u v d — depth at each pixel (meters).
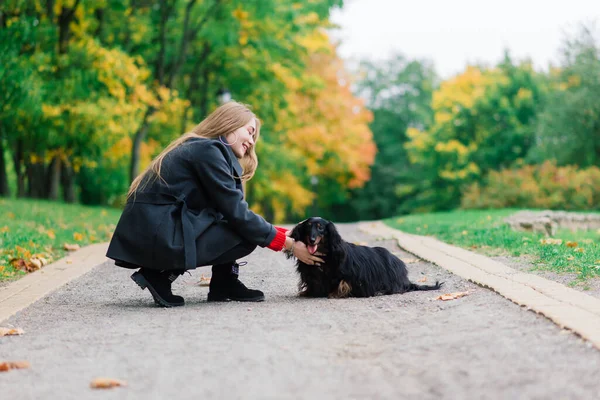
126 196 5.76
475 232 10.98
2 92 14.08
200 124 6.03
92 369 3.72
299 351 3.96
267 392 3.20
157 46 22.53
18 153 22.25
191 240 5.45
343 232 14.23
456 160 39.97
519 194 24.00
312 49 26.03
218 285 5.92
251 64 24.12
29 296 6.17
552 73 37.84
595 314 4.48
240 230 5.63
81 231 12.55
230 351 3.99
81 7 19.28
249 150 6.18
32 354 4.12
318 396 3.14
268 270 8.12
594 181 23.69
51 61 16.77
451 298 5.55
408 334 4.34
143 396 3.22
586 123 28.12
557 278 6.27
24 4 15.63
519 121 38.44
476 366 3.55
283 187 35.94
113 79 17.56
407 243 10.43
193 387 3.32
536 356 3.68
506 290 5.49
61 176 26.30
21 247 8.91
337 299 5.86
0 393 3.36
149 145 26.58
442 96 41.00
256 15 20.75
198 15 21.69
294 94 30.02
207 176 5.54
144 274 5.63
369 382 3.34
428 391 3.20
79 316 5.35
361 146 42.38
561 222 14.18
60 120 17.23
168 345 4.20
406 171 52.03
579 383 3.23
